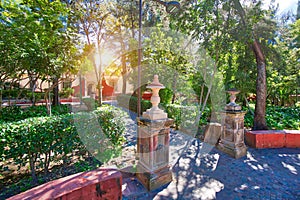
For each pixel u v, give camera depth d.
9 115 4.75
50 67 3.56
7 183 2.08
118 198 1.47
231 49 4.11
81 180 1.40
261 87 4.30
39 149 2.06
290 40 6.28
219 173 2.44
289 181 2.21
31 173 2.22
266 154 3.08
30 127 1.96
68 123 2.26
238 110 3.07
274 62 5.05
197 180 2.26
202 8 3.72
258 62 4.33
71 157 2.42
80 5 5.19
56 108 5.89
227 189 2.05
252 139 3.42
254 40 4.01
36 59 3.36
